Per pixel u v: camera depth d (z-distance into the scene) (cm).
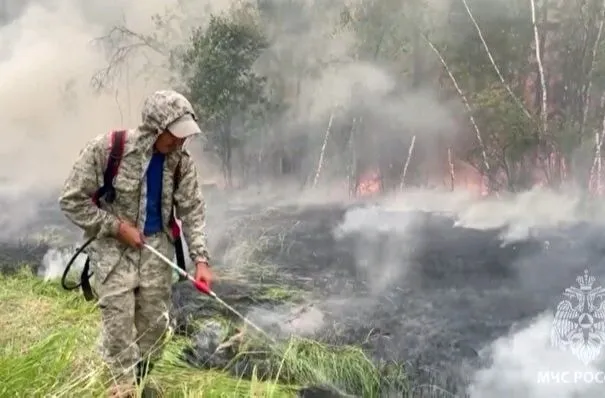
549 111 947
